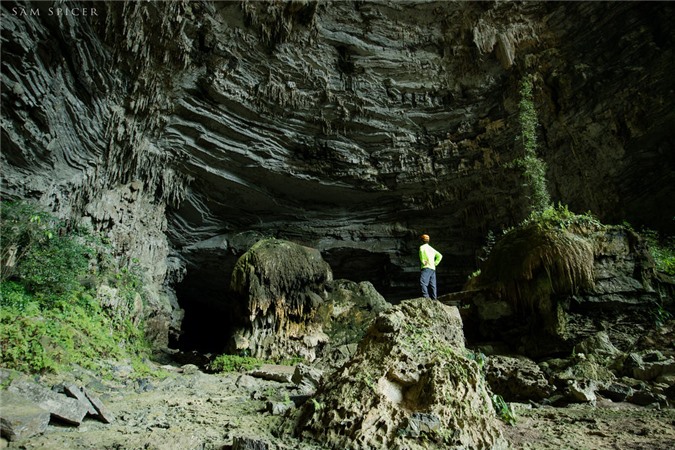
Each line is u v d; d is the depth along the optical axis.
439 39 17.91
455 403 4.14
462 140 18.94
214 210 18.66
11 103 10.33
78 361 7.42
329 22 17.17
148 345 12.82
